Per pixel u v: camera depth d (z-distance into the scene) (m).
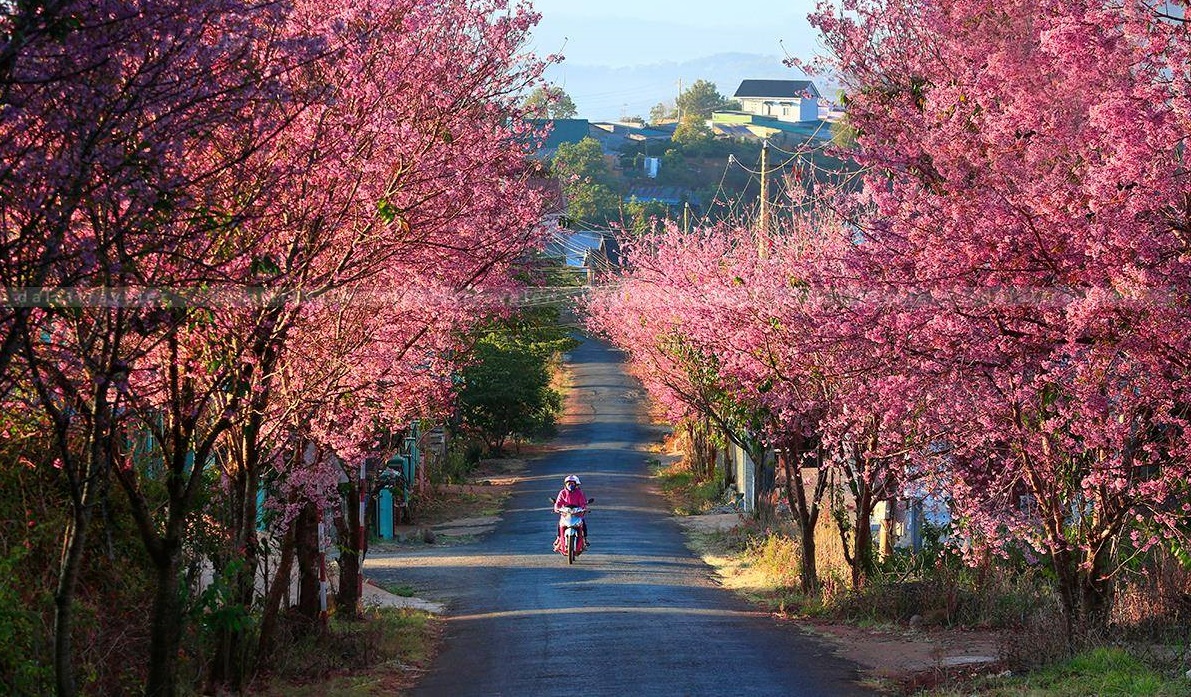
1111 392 16.92
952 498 23.97
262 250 13.74
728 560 41.94
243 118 11.16
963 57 17.02
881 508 36.00
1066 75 14.97
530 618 28.64
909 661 21.77
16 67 9.19
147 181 10.23
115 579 16.56
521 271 23.45
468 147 18.38
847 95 18.00
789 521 41.84
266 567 21.42
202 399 13.45
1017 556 28.19
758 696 18.67
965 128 16.47
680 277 35.62
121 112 9.91
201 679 19.17
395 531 51.78
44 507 15.16
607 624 27.02
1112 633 20.06
